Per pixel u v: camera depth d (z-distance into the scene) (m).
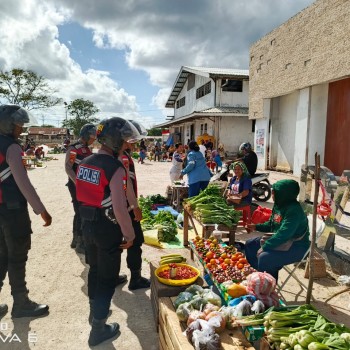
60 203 9.86
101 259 3.12
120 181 2.96
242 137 24.75
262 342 2.60
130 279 4.41
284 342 2.43
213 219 4.91
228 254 3.94
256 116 18.58
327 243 5.12
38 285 4.46
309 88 14.02
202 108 28.19
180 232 6.86
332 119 13.43
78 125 73.94
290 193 3.75
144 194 11.20
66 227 7.29
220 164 15.87
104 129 3.02
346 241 6.23
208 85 26.61
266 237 4.09
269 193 10.28
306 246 3.84
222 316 2.72
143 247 6.00
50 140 72.38
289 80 15.01
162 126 37.31
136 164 24.47
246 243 4.46
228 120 24.59
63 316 3.72
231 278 3.40
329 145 13.65
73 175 5.05
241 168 6.21
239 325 2.70
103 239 3.03
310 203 5.34
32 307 3.73
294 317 2.63
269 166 18.17
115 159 3.04
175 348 2.62
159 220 6.80
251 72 18.97
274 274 3.92
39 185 13.55
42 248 5.91
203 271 4.66
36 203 3.32
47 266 5.09
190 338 2.57
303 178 5.40
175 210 8.59
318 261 4.77
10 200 3.29
